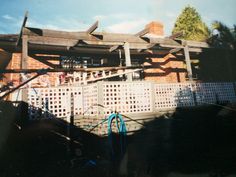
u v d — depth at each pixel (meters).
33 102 7.87
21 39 10.26
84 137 8.21
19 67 11.67
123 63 14.89
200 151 7.71
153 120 8.77
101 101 7.85
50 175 5.71
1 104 8.00
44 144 7.73
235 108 11.02
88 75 11.20
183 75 16.41
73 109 8.46
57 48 12.08
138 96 8.68
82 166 6.45
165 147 8.23
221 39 17.06
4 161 6.59
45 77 11.91
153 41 12.62
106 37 11.25
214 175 5.53
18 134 7.67
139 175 5.80
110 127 7.55
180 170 6.03
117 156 7.38
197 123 9.82
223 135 9.46
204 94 10.92
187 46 13.97
